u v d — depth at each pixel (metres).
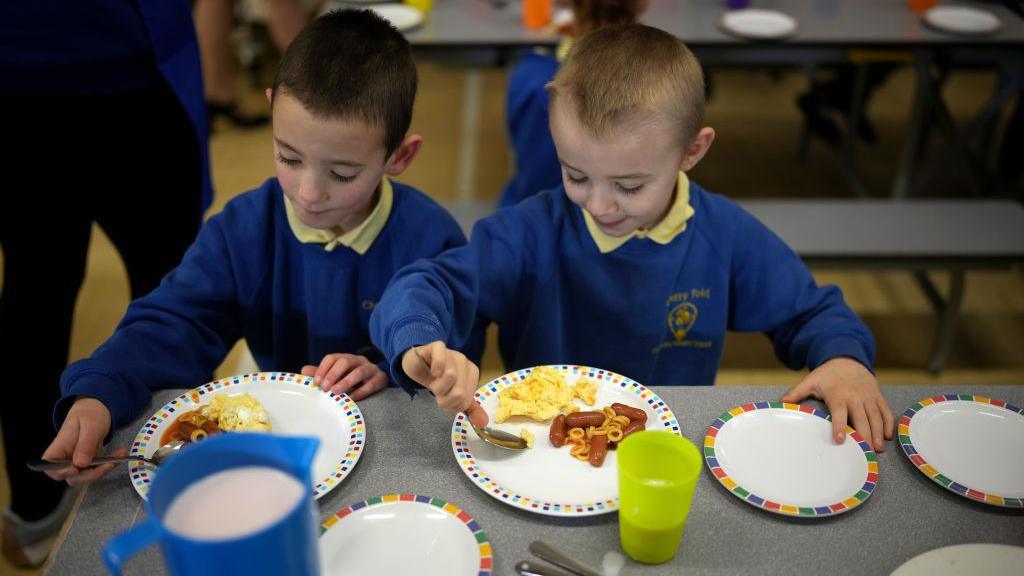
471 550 0.83
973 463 0.97
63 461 0.94
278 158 1.18
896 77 4.38
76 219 1.72
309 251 1.31
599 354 1.41
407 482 0.94
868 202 2.51
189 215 1.84
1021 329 2.70
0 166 1.60
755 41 2.40
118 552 0.58
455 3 2.75
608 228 1.18
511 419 1.04
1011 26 2.52
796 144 3.75
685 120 1.10
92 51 1.57
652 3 2.71
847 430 1.01
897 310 2.78
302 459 0.67
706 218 1.35
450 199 3.24
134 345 1.15
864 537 0.87
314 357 1.39
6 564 1.81
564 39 2.28
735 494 0.91
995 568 0.81
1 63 1.52
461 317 1.21
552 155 2.02
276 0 3.28
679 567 0.84
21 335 1.65
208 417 1.03
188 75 1.71
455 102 4.05
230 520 0.63
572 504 0.89
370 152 1.17
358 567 0.82
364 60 1.14
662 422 1.02
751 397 1.10
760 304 1.38
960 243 2.28
